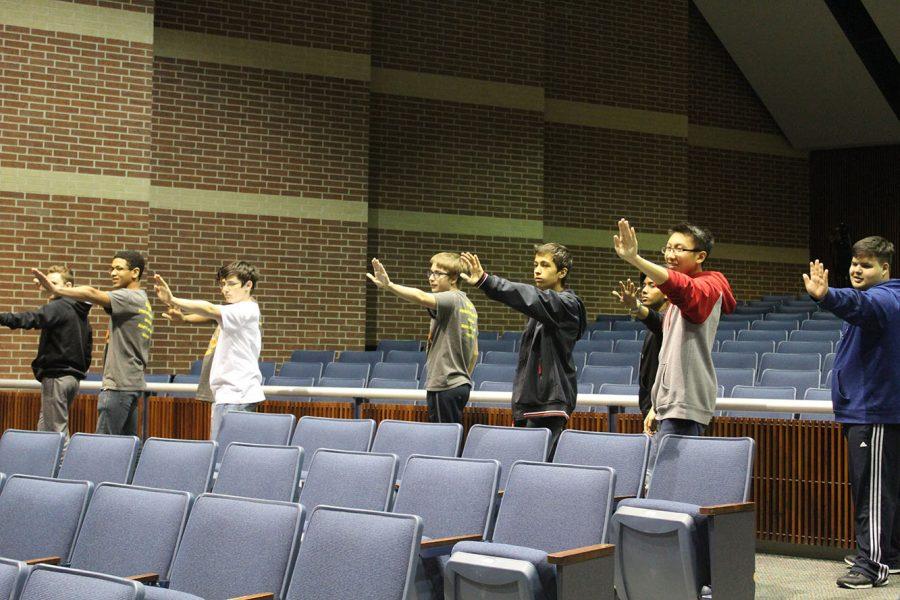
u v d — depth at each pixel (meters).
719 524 3.45
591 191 14.16
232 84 11.24
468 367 5.43
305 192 11.55
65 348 6.57
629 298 4.82
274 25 11.47
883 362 4.41
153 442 4.63
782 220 16.72
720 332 10.55
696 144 15.90
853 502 4.79
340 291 11.68
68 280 6.65
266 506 3.07
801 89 15.95
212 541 3.11
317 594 2.85
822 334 9.90
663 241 14.62
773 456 5.45
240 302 5.71
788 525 5.39
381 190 12.38
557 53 14.05
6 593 2.54
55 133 9.81
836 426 5.26
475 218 12.88
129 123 10.12
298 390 6.50
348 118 11.80
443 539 3.24
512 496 3.57
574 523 3.39
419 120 12.62
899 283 4.47
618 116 14.42
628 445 4.02
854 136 16.36
